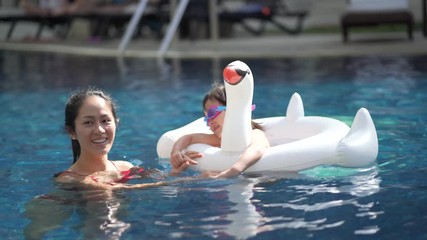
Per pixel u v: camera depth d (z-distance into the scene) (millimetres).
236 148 6555
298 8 29109
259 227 4754
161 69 16359
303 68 15453
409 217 4848
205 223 4883
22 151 7910
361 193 5551
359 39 21000
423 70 13977
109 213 5195
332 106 10484
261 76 14391
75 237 4668
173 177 6445
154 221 4965
